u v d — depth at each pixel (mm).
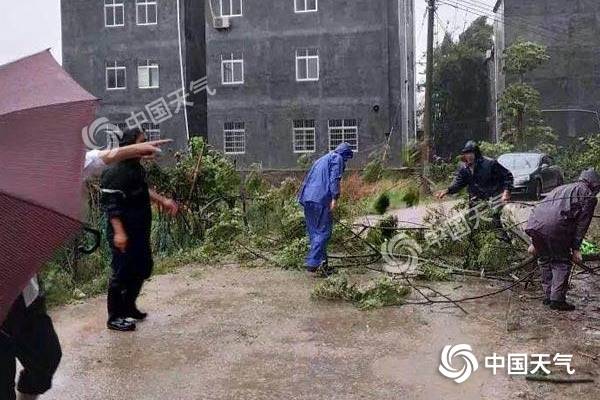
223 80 28875
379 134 27547
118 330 6031
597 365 4883
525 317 6230
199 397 4438
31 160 2711
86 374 4906
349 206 10781
